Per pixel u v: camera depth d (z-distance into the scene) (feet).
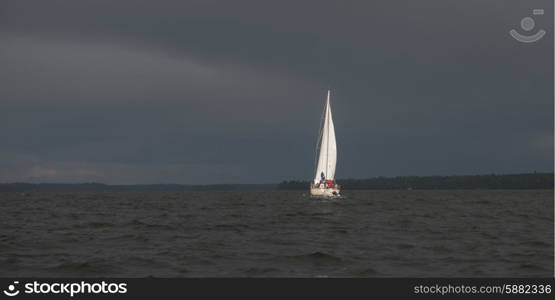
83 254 162.30
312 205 465.06
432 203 523.70
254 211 374.02
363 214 338.34
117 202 567.59
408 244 184.24
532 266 143.02
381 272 137.69
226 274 135.23
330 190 517.55
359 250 170.60
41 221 282.15
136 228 240.12
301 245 181.98
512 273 136.36
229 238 201.16
